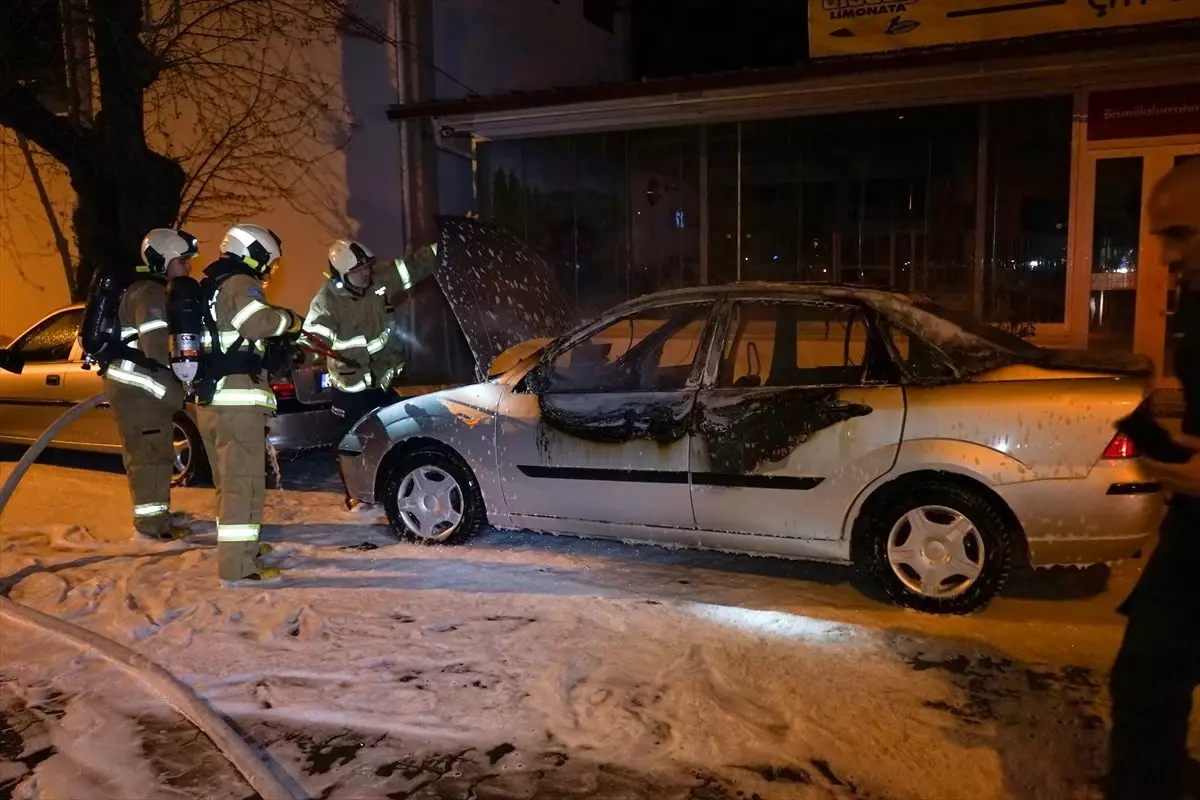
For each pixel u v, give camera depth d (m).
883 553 4.57
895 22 8.71
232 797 3.16
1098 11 8.10
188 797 3.16
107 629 4.59
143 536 6.07
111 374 5.85
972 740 3.39
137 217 9.46
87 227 9.63
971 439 4.29
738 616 4.56
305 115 11.62
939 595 4.46
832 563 4.74
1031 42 8.16
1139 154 8.87
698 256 10.61
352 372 6.48
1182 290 2.71
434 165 11.38
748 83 9.17
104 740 3.53
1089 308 9.20
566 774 3.24
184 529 6.21
